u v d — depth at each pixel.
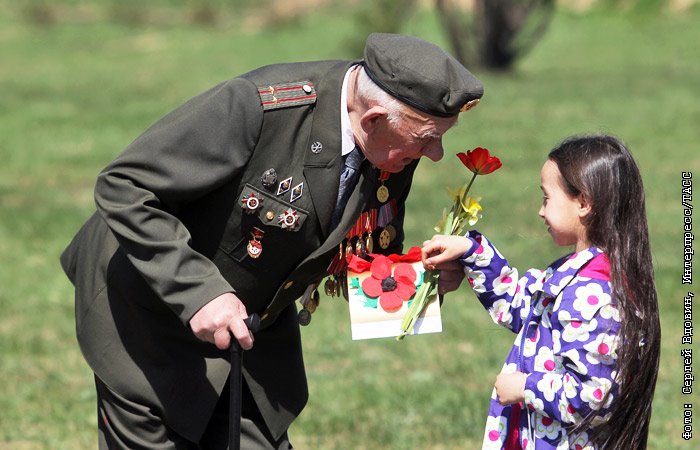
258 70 6.09
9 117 34.31
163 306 6.16
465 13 55.69
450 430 10.33
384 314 6.23
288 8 66.12
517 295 6.17
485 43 45.62
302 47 55.12
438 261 6.17
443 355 12.64
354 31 57.97
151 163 5.76
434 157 5.89
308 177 5.93
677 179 23.12
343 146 5.93
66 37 62.19
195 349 6.28
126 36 62.72
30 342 13.25
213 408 6.23
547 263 16.00
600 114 32.44
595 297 5.68
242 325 5.61
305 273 6.10
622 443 5.76
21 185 24.20
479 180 23.22
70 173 25.70
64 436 10.37
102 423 6.45
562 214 5.89
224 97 5.83
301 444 10.12
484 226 18.55
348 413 10.81
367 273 6.26
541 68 47.34
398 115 5.72
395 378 11.93
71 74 47.09
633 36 55.75
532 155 26.00
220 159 5.77
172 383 6.23
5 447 10.08
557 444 5.83
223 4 70.38
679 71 44.31
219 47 56.91
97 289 6.34
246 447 6.43
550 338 5.85
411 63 5.67
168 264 5.69
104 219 5.84
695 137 28.62
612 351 5.64
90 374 12.29
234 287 6.15
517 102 35.41
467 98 5.68
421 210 20.38
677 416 10.60
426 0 60.78
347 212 6.02
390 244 6.59
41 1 70.50
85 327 6.36
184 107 5.92
